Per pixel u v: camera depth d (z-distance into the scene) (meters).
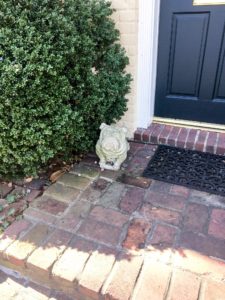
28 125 1.70
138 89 2.43
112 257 1.39
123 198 1.80
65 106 1.81
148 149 2.40
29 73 1.53
